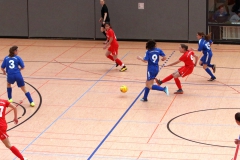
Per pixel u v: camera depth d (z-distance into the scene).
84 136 14.84
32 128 15.52
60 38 27.30
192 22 25.62
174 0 25.55
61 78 20.59
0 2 27.36
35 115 16.59
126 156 13.43
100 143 14.32
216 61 22.56
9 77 17.11
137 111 16.77
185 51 18.02
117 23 26.39
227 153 13.48
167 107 17.09
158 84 18.11
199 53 23.89
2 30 27.64
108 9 26.30
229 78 20.16
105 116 16.38
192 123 15.65
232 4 25.11
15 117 13.48
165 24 25.94
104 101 17.80
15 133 15.15
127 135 14.84
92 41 26.83
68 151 13.84
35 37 27.50
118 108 17.08
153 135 14.80
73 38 27.17
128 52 24.36
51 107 17.31
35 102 17.83
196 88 19.02
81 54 24.23
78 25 26.91
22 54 24.38
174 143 14.21
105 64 22.55
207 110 16.72
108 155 13.52
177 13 25.67
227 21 25.33
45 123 15.91
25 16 27.31
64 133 15.09
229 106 17.05
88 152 13.74
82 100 17.94
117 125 15.60
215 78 19.84
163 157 13.31
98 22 26.67
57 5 26.88
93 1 26.41
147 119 16.06
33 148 14.09
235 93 18.38
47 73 21.31
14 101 17.98
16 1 27.20
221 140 14.34
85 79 20.39
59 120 16.12
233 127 15.26
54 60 23.28
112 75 20.86
